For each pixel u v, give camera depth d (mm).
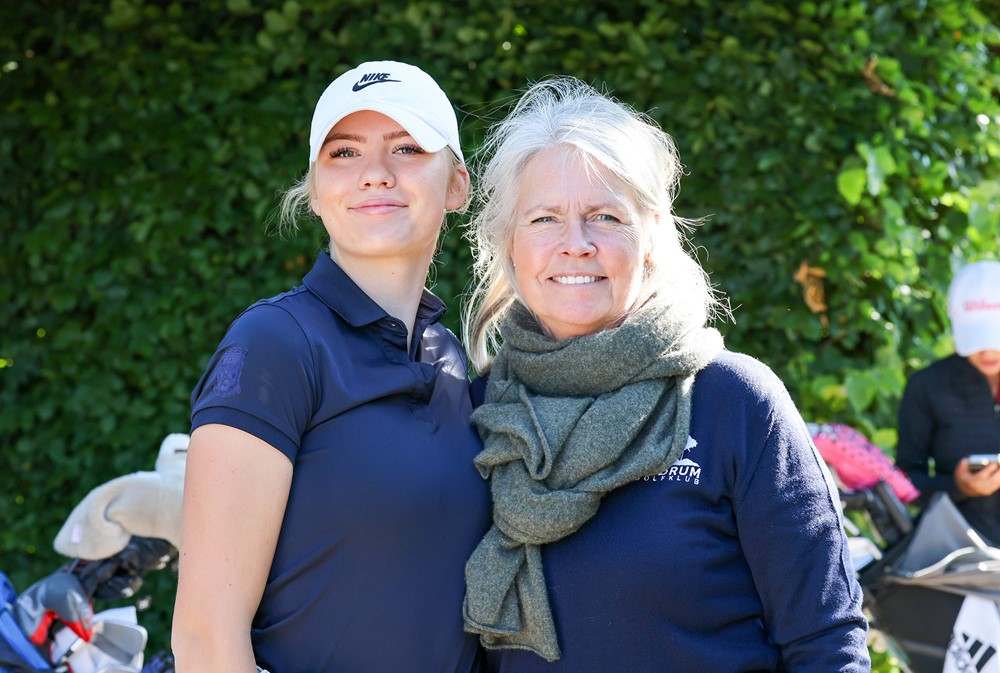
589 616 1731
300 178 4191
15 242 4297
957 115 4285
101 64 4250
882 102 4051
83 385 4238
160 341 4273
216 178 4184
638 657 1711
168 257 4246
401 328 1849
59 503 4320
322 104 1899
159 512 2590
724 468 1748
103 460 4293
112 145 4230
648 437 1766
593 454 1734
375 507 1697
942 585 2754
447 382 1930
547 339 1899
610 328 1880
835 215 4055
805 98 4051
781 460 1731
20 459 4316
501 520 1777
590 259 1838
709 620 1719
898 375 3906
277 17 4152
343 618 1688
